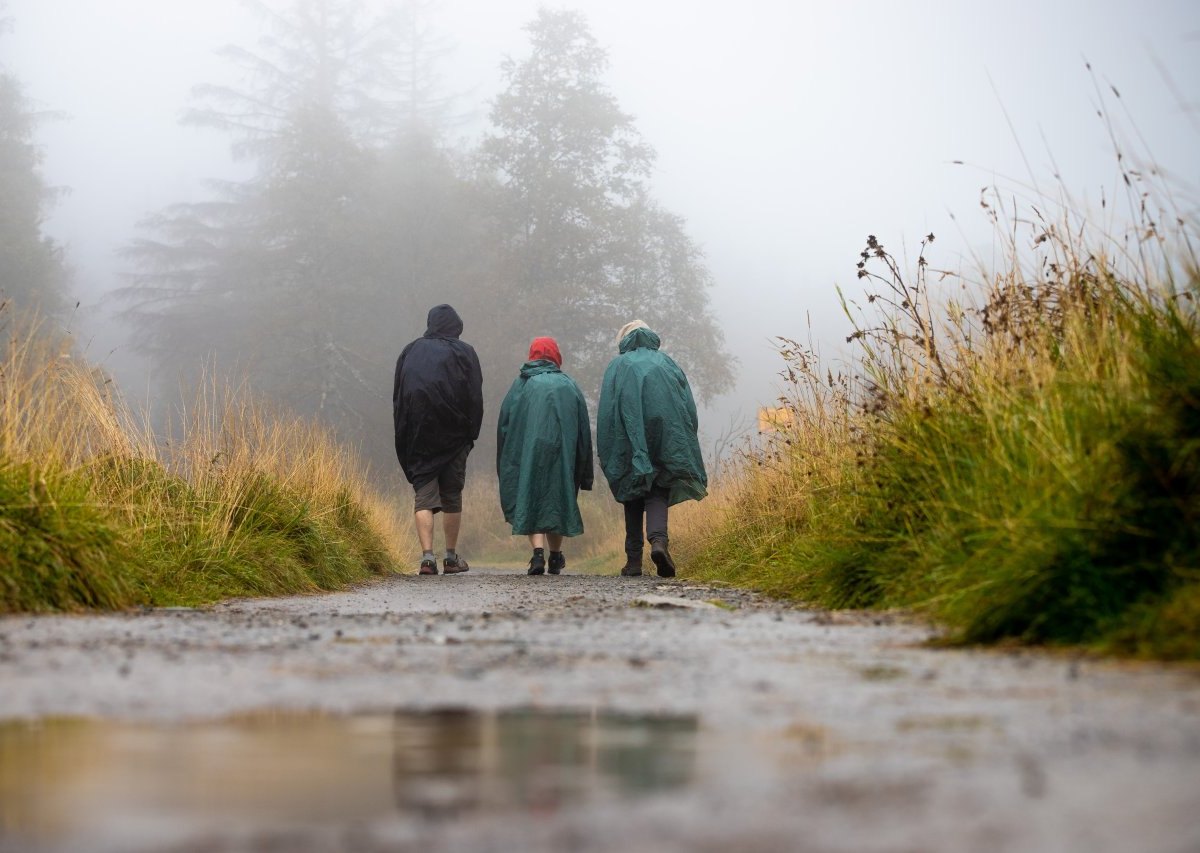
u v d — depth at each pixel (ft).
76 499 37.50
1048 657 22.22
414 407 69.92
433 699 17.80
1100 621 23.17
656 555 65.41
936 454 37.14
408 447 70.79
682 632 28.76
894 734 14.73
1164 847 9.52
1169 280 28.14
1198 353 25.79
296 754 13.57
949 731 14.88
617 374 65.36
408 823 10.43
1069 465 27.37
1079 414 28.96
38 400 39.99
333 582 56.08
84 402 46.70
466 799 11.37
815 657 23.18
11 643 24.39
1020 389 34.65
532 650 24.54
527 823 10.43
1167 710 16.05
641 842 9.78
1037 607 24.27
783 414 56.54
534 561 72.08
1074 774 12.24
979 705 16.87
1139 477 24.57
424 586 59.47
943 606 30.27
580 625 30.76
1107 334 31.58
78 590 34.53
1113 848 9.50
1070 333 33.40
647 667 21.62
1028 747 13.71
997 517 31.63
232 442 57.16
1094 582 23.86
